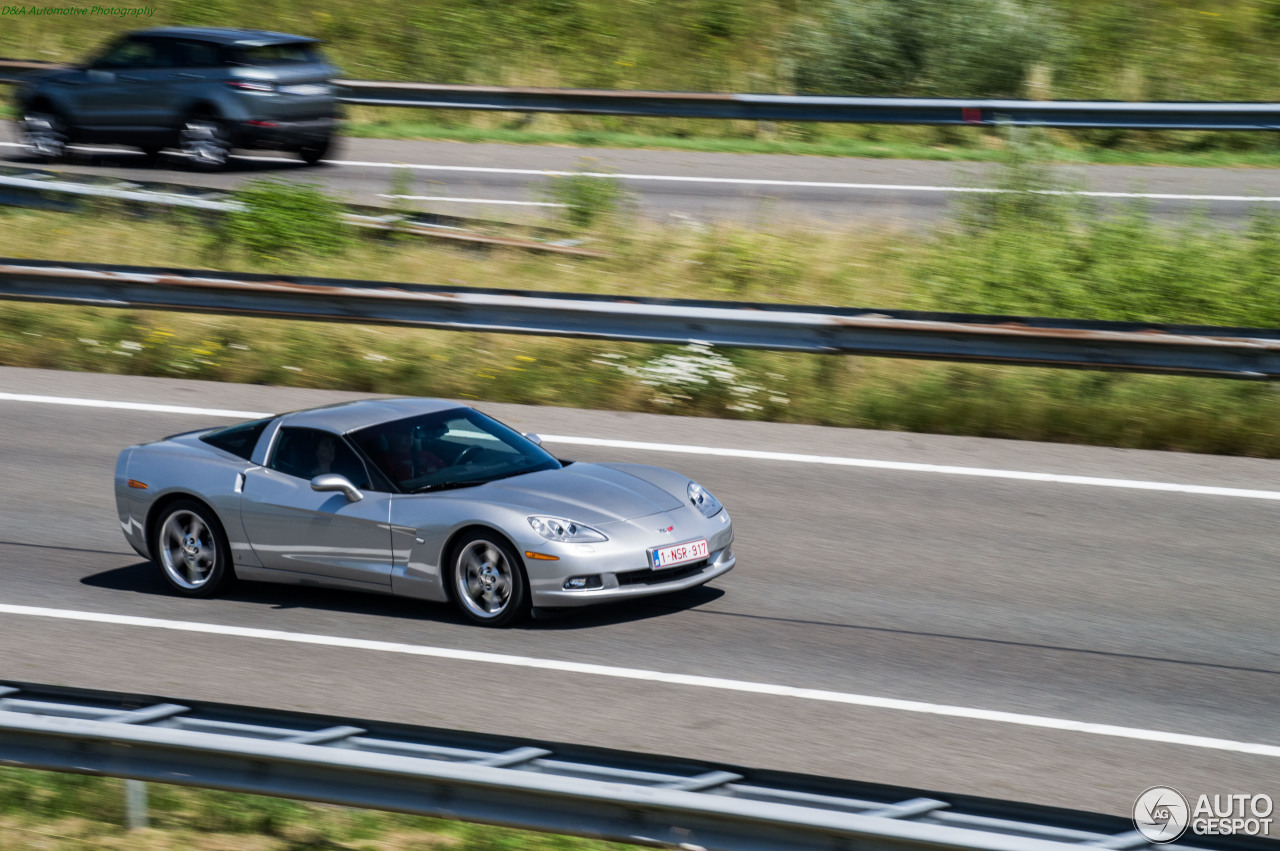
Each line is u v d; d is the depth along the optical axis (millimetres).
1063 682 17594
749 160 53875
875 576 21766
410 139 58531
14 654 19203
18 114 53500
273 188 43312
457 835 14180
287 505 20781
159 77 50656
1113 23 63812
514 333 32781
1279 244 38156
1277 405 29625
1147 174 50312
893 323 30203
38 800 15273
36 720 13719
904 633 19375
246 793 13148
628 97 56188
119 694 14242
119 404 32531
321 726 13445
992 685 17500
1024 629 19469
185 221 43500
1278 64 60656
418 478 20656
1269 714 16578
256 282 34312
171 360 35594
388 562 20203
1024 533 23688
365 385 34188
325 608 21000
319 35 69938
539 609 19219
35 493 26812
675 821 11875
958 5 59688
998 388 31609
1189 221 40906
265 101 49938
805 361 33688
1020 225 41094
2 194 46469
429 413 22000
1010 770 15117
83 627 20297
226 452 21984
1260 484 26031
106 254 42125
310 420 21656
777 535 23781
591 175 48125
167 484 21688
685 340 31906
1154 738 15914
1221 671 17906
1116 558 22406
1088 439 29422
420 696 17375
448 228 43125
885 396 31391
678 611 20359
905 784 14805
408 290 33344
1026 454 28266
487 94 57562
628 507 19984
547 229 43156
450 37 68625
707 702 17062
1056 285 37219
